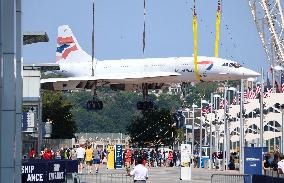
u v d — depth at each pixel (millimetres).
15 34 51031
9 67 50875
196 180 107750
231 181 82250
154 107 194125
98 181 93000
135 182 66750
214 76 183625
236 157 167125
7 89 50719
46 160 71188
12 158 50344
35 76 103750
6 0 50750
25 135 110938
